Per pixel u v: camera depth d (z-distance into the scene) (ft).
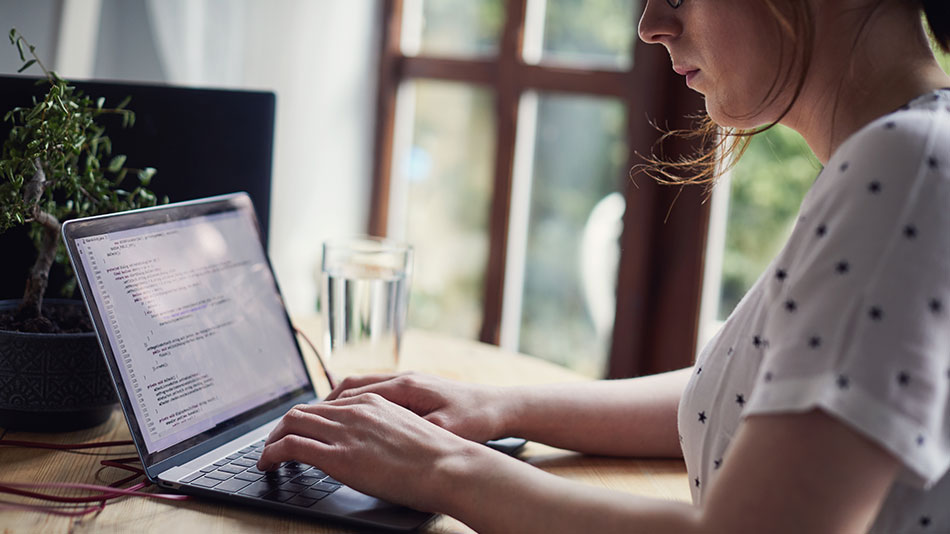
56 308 3.38
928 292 1.82
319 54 9.04
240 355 3.29
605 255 8.59
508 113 8.94
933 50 2.41
